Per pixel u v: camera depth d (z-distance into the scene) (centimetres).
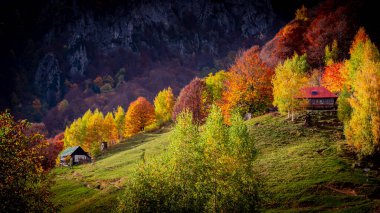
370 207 3256
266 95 7675
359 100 4466
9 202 1973
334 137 5572
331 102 7450
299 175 4256
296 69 8688
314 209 3394
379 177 4025
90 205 4859
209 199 2780
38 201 2148
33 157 2184
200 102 9681
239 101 7831
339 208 3366
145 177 2817
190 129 3012
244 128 3288
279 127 6475
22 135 2189
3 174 1995
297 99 6588
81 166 8838
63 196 5794
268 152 5356
